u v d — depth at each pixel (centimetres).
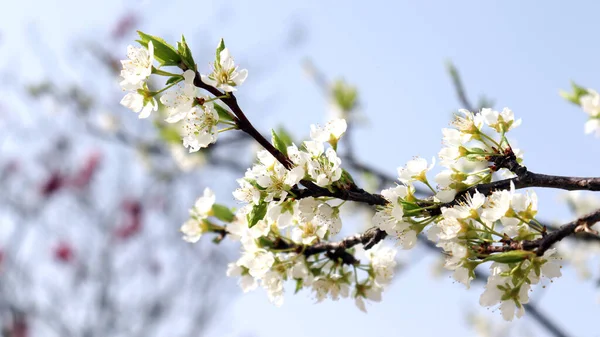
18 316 417
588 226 114
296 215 121
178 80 117
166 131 172
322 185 117
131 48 117
